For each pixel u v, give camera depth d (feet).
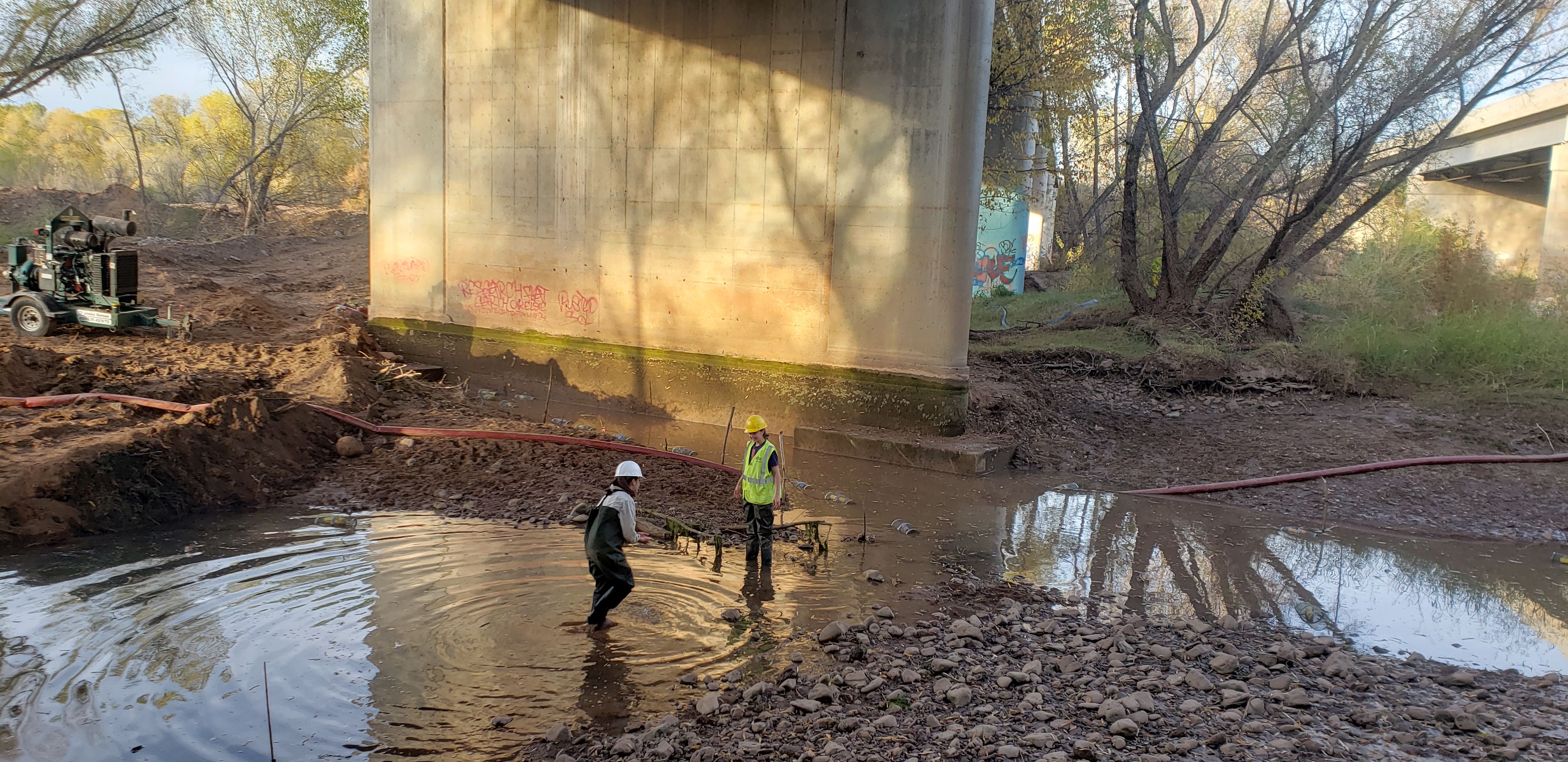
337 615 23.77
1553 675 22.54
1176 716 19.40
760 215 49.83
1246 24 70.54
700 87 50.47
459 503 34.40
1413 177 73.92
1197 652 23.26
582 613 24.62
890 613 25.54
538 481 37.06
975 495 40.42
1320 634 25.81
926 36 44.34
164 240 111.75
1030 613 26.55
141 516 30.86
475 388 59.62
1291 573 31.37
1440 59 52.75
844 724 18.66
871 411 48.03
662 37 51.08
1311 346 59.26
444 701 19.56
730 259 51.01
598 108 53.67
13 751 16.71
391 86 60.23
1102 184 113.70
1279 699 20.51
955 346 46.16
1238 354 59.98
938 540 33.68
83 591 24.66
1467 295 66.33
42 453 31.63
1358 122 56.18
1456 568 32.35
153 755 16.90
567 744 17.94
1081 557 32.42
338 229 131.54
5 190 119.96
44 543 28.17
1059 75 68.80
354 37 117.50
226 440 35.27
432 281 61.00
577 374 56.54
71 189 150.30
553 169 55.67
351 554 28.53
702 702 19.39
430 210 60.29
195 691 19.42
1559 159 99.76
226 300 68.13
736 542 32.14
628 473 24.70
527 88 55.62
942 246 45.47
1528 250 117.80
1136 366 60.29
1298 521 37.91
